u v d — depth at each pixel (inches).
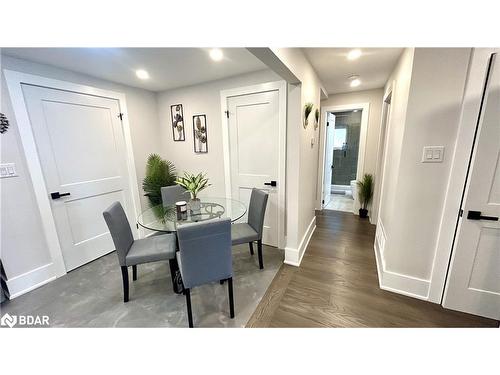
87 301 73.2
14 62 74.2
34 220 80.8
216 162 118.2
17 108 75.3
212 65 87.4
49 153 84.7
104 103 103.2
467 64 54.1
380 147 127.6
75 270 93.3
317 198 170.4
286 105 93.4
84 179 97.3
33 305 71.9
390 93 98.3
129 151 115.2
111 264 98.0
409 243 69.5
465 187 59.2
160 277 86.0
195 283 59.4
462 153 58.1
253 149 106.3
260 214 84.8
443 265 65.6
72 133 91.8
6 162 73.3
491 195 56.3
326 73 102.9
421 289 70.0
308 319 63.3
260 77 96.6
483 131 54.2
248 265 93.0
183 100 119.8
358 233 123.9
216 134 114.4
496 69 50.9
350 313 65.3
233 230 87.9
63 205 89.9
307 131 94.1
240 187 113.8
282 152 98.7
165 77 100.8
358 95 142.5
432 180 63.2
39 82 80.3
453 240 63.2
